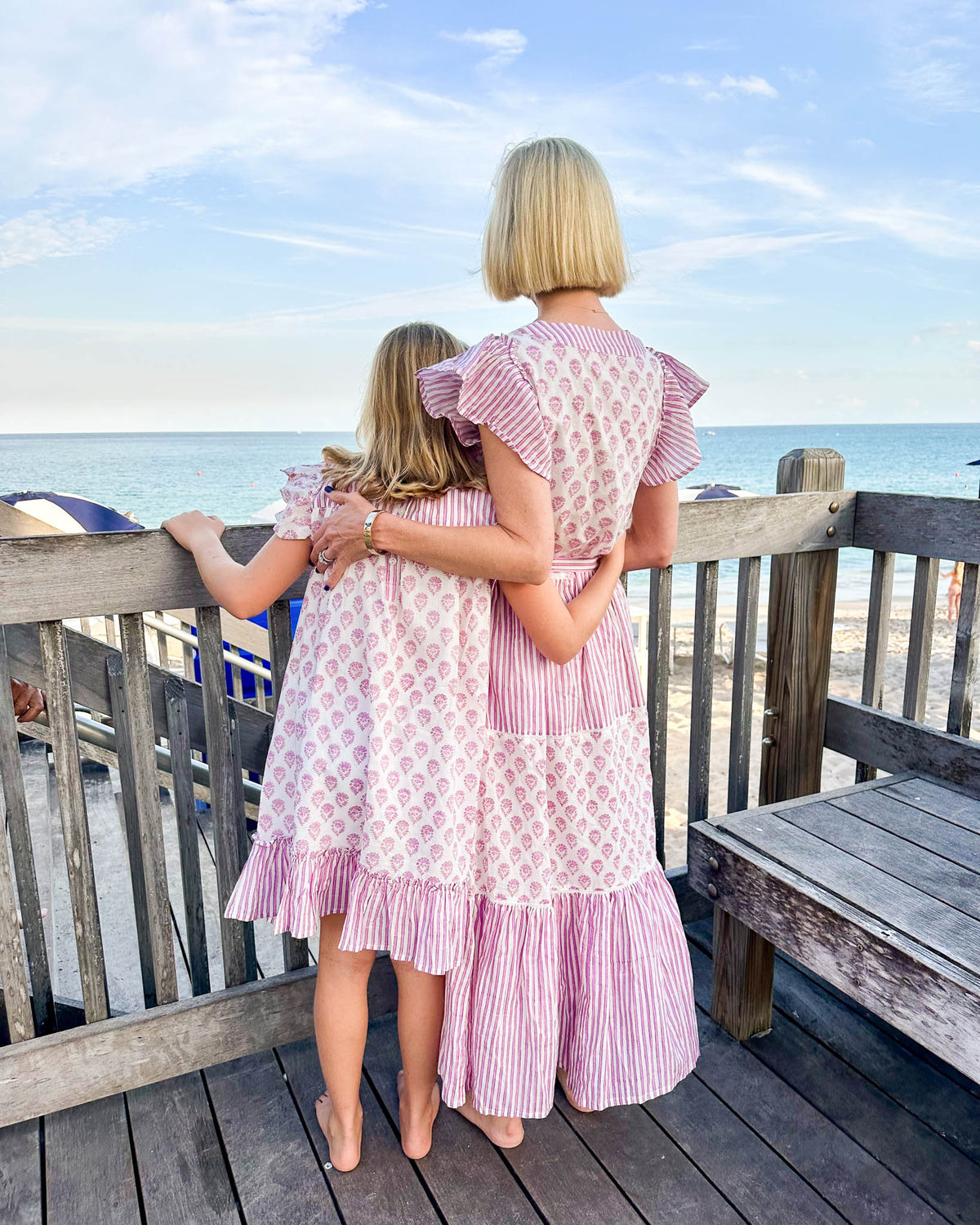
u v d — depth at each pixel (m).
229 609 1.32
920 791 1.82
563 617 1.20
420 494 1.20
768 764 2.20
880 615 2.13
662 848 2.11
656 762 2.04
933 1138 1.53
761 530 1.99
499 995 1.31
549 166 1.16
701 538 1.92
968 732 1.94
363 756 1.25
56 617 1.45
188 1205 1.40
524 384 1.10
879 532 2.07
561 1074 1.69
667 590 1.94
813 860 1.50
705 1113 1.58
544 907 1.31
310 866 1.26
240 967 1.74
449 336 1.27
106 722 3.03
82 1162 1.49
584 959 1.35
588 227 1.16
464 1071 1.35
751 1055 1.75
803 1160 1.48
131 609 1.50
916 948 1.20
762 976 1.77
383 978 1.84
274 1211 1.38
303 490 1.29
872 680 2.17
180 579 1.53
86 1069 1.59
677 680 9.41
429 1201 1.40
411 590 1.22
